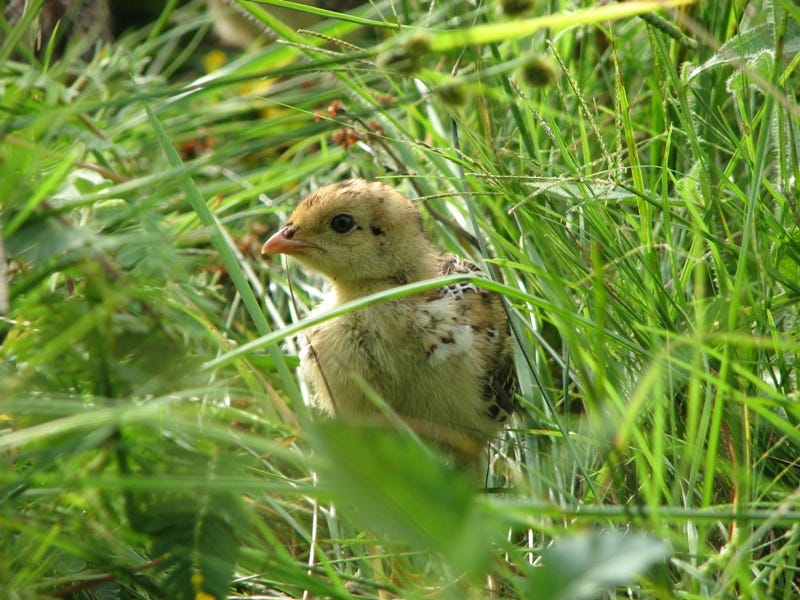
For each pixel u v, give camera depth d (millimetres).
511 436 8516
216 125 11250
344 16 8102
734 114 9102
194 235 7582
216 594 5336
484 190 8680
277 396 7035
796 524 5859
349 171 11000
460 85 6281
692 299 8008
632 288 7445
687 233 8281
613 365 7023
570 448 6797
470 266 8781
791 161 7277
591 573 4039
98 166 8289
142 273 6668
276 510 6762
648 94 9281
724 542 6562
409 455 4145
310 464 4926
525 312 8703
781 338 7020
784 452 6781
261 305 9828
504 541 5316
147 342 6227
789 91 7711
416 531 4141
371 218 8195
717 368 6852
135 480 4984
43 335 6172
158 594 5637
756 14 8688
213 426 5770
